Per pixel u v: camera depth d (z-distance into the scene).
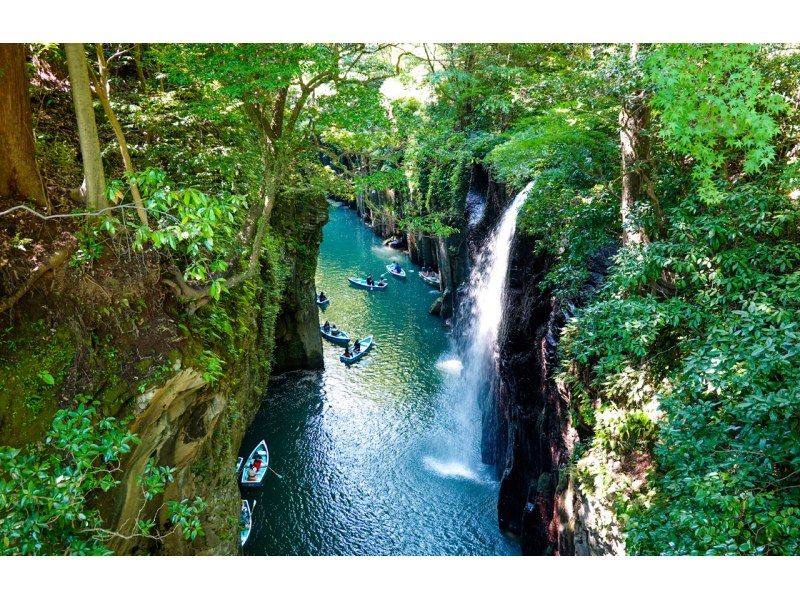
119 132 10.23
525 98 23.70
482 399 25.95
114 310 9.83
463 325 31.11
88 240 9.69
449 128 27.80
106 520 9.46
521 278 20.78
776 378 7.53
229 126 16.02
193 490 12.45
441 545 18.97
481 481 22.33
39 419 8.68
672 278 11.73
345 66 14.26
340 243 54.56
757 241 9.84
